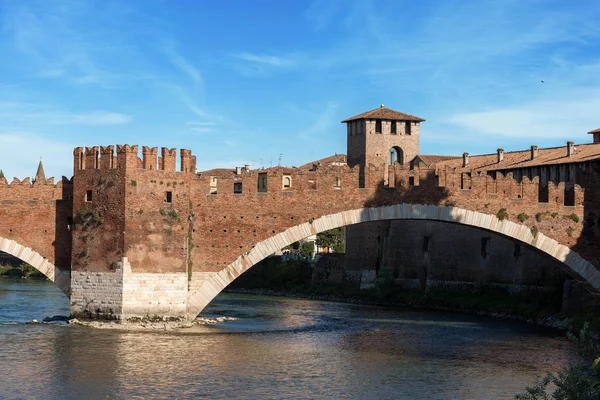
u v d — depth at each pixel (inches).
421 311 4035.4
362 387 1927.9
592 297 3198.8
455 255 4579.2
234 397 1795.0
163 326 2691.9
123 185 2664.9
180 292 2741.1
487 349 2554.1
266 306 4175.7
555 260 3036.4
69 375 1962.4
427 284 4813.0
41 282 5644.7
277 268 5885.8
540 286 3752.5
